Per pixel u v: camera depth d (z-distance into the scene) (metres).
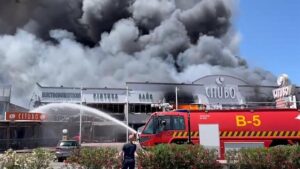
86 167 12.65
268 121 22.41
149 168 12.94
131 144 13.20
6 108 65.88
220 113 22.72
